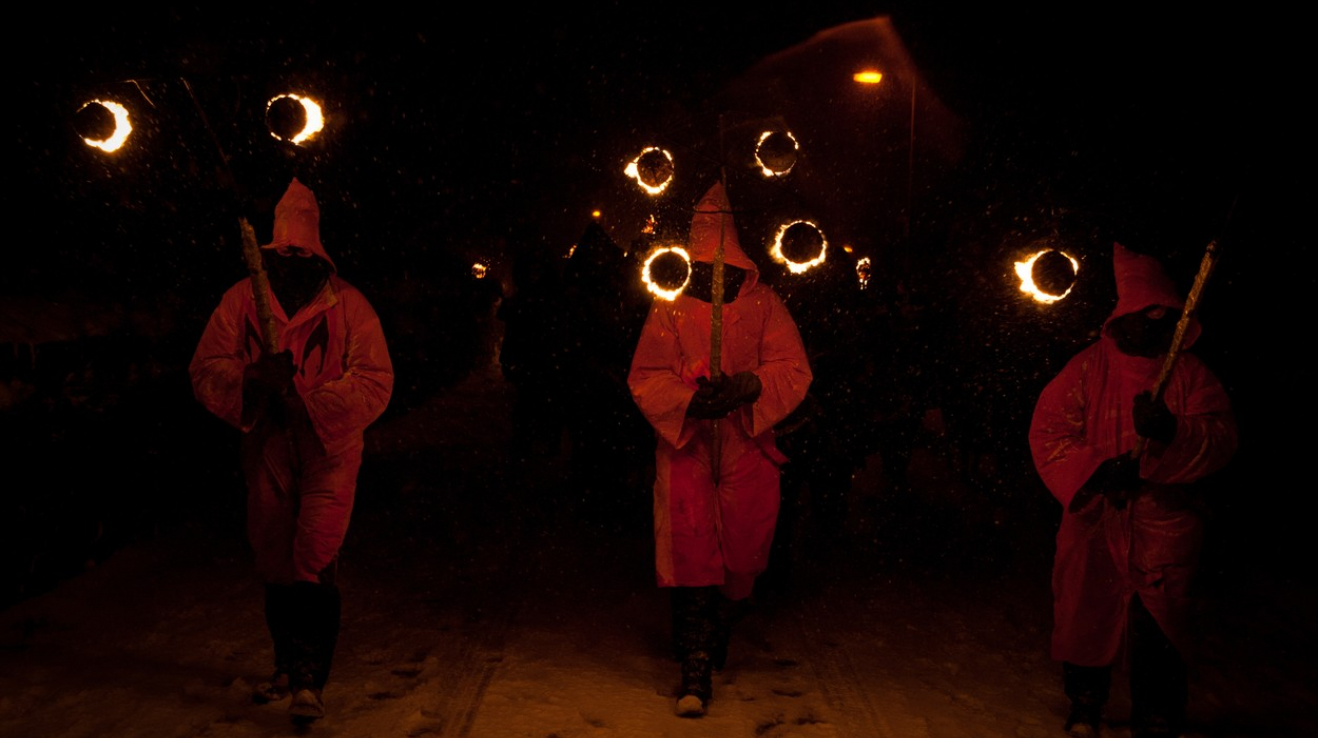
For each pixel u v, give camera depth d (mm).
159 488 8641
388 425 15492
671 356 5652
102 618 6453
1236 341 8359
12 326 6965
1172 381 4793
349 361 5117
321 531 4918
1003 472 10602
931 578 7922
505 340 11719
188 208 8477
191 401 9289
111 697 5215
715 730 5164
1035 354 9992
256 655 5914
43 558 6926
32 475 6816
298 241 5008
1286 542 7926
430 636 6457
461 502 10242
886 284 9578
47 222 7988
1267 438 8047
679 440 5438
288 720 5070
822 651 6371
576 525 9383
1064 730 5207
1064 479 4910
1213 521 4801
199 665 5742
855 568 8156
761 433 5570
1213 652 6395
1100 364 4949
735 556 5562
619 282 9492
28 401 6816
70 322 7512
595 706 5414
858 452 8922
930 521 9656
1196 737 5211
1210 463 4637
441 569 7949
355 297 5203
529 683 5707
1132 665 4789
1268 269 8352
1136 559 4742
